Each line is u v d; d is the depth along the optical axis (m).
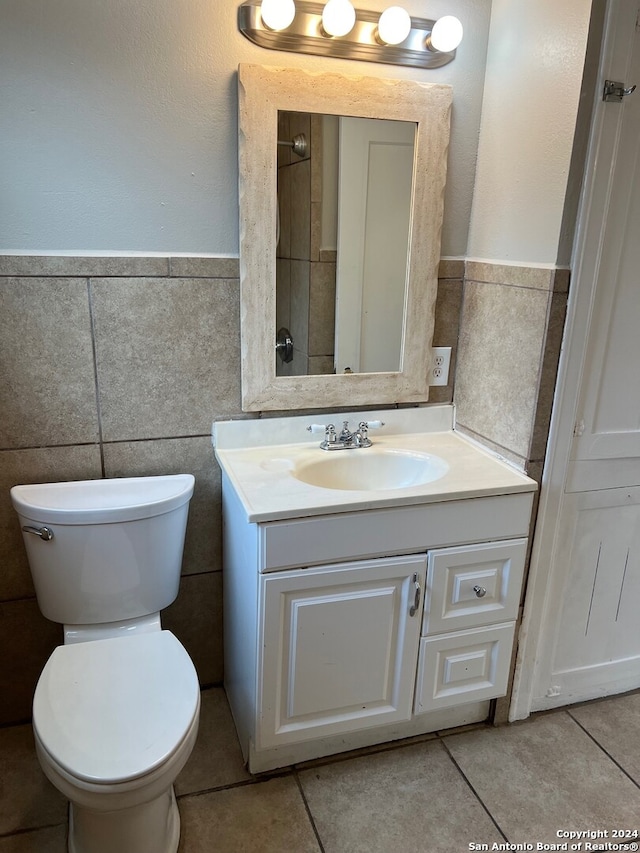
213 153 1.58
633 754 1.82
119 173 1.53
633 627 1.99
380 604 1.60
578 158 1.45
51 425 1.65
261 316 1.70
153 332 1.66
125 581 1.61
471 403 1.90
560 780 1.72
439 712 1.86
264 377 1.75
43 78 1.43
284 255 1.67
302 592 1.52
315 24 1.54
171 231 1.61
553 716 1.96
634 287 1.60
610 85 1.39
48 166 1.48
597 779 1.73
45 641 1.82
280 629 1.52
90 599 1.60
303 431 1.84
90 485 1.66
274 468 1.66
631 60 1.40
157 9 1.45
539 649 1.88
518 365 1.67
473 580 1.67
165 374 1.70
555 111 1.47
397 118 1.65
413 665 1.70
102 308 1.60
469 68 1.71
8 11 1.37
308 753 1.76
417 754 1.80
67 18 1.41
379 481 1.82
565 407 1.62
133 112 1.50
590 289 1.54
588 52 1.37
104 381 1.66
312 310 1.74
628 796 1.68
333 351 1.79
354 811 1.62
